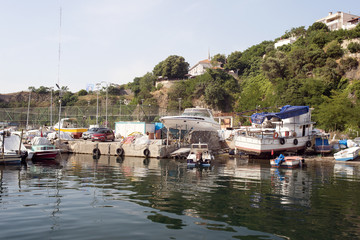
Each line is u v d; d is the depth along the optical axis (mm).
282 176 17031
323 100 56688
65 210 9039
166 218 8359
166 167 20672
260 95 80375
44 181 14328
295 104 58969
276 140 27203
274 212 9188
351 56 68000
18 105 124500
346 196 11680
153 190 12289
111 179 15086
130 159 26391
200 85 95562
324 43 78188
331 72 64938
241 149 28062
